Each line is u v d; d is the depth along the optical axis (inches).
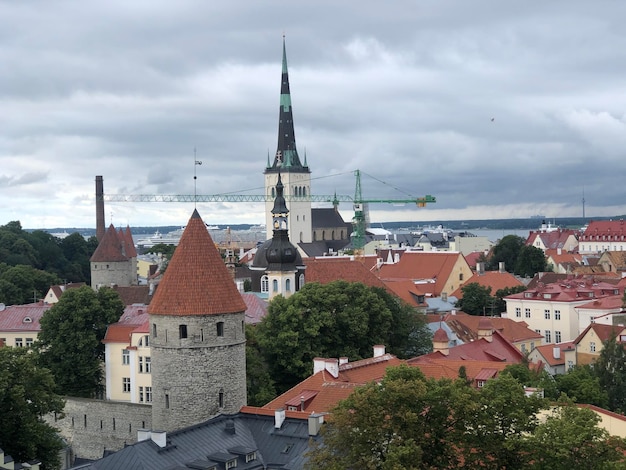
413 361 4463.6
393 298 5625.0
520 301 7440.9
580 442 2405.3
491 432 2571.4
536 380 4109.3
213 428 3208.7
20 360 3649.1
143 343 5142.7
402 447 2384.4
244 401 3678.6
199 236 3629.4
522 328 6633.9
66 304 5231.3
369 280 7716.5
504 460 2527.1
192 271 3585.1
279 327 4899.1
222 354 3587.6
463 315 6609.3
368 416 2532.0
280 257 7190.0
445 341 4918.8
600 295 7372.1
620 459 2471.7
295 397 3678.6
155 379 3629.4
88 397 5270.7
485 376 4104.3
